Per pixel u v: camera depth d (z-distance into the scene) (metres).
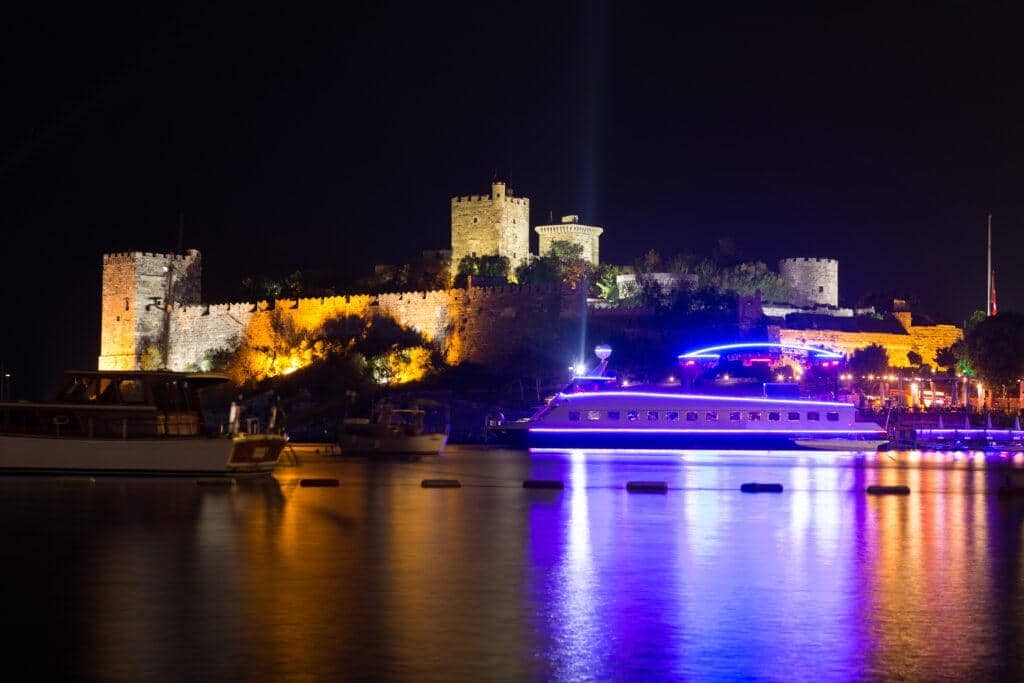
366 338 166.25
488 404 136.38
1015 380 143.88
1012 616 29.75
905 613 30.06
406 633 27.72
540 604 30.95
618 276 196.00
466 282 187.62
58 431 64.75
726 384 112.88
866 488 62.19
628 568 36.53
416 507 54.00
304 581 34.03
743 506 55.44
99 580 34.00
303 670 24.62
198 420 67.94
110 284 194.25
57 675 24.23
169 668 24.69
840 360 145.38
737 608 30.56
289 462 80.06
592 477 72.75
